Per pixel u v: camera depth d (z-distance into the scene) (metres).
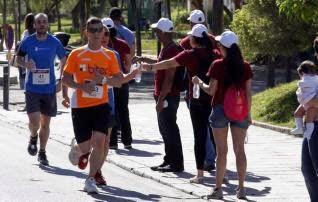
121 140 24.97
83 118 18.09
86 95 17.92
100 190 18.58
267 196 17.75
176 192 18.64
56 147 25.58
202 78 18.69
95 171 18.09
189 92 19.12
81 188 18.69
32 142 22.28
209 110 18.92
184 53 18.72
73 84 17.92
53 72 22.05
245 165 17.38
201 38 18.72
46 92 21.89
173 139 20.77
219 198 17.55
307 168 15.55
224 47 16.92
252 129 29.17
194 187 18.84
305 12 21.41
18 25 85.31
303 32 36.97
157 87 20.70
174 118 20.75
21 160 22.67
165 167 21.03
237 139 17.31
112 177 20.56
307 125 15.25
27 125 30.55
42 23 21.70
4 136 27.92
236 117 17.03
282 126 28.84
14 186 18.72
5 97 37.28
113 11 25.66
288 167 21.48
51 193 17.97
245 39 38.69
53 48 21.89
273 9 37.28
